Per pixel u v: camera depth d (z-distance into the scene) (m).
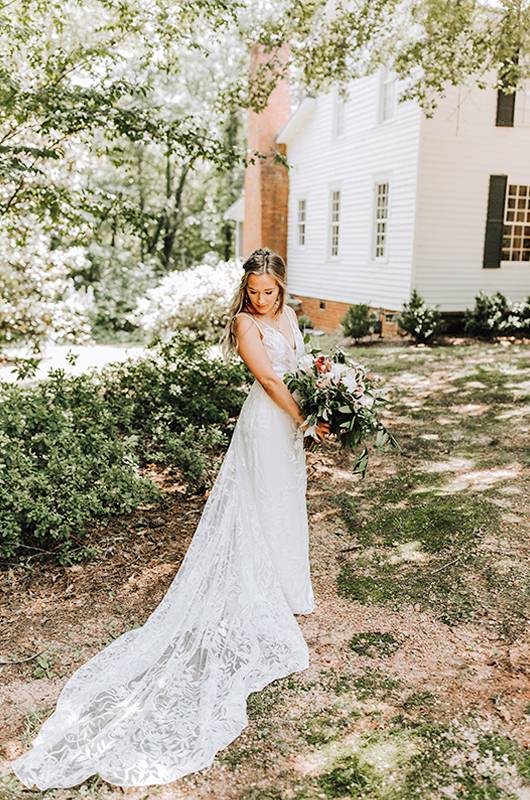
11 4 6.57
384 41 10.14
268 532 3.42
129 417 6.51
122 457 5.30
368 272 16.17
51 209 7.61
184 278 15.32
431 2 8.85
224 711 2.87
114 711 2.88
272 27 9.14
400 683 3.10
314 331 17.62
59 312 11.98
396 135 14.56
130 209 8.00
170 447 6.01
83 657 3.34
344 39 9.38
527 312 14.23
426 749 2.68
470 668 3.20
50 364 12.66
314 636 3.50
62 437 5.27
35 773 2.57
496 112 14.04
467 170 14.14
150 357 8.10
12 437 5.32
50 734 2.77
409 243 14.27
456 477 5.79
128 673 3.11
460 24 8.91
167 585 4.06
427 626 3.57
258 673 3.15
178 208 29.91
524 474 5.72
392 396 8.78
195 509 5.18
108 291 24.83
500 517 4.88
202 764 2.61
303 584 3.64
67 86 6.70
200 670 3.11
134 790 2.51
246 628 3.28
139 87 6.77
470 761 2.61
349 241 17.06
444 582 4.02
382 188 15.62
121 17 6.75
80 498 4.58
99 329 23.94
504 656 3.28
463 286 14.66
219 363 7.72
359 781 2.53
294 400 3.33
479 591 3.90
